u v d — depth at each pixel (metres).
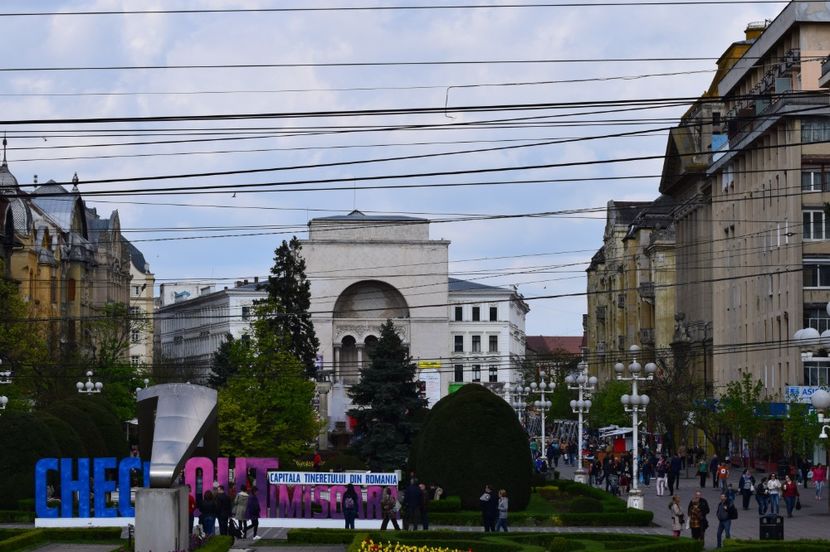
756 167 114.12
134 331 140.88
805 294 102.19
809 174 102.56
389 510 63.75
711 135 139.88
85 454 76.31
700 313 136.62
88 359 128.88
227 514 59.25
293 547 57.84
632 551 51.12
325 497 66.69
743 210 118.81
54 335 123.50
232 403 97.00
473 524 68.19
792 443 84.00
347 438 134.00
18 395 96.62
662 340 154.12
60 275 158.88
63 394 110.69
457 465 71.69
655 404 117.12
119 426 87.12
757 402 98.38
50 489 71.25
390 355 110.56
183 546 46.97
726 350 124.88
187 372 191.25
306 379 104.56
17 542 55.25
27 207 142.50
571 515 66.88
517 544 54.25
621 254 186.00
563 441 160.38
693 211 140.62
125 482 64.69
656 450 124.88
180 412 47.78
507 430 72.38
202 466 65.81
